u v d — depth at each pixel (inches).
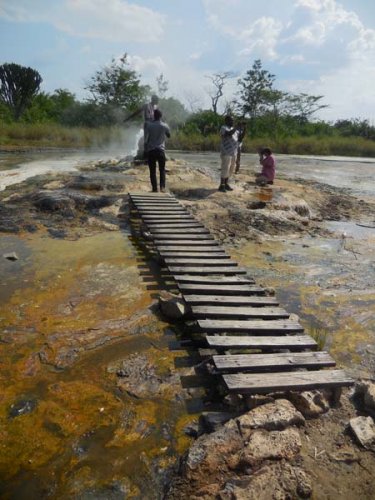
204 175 501.7
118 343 163.5
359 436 116.3
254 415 120.2
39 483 103.8
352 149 1228.5
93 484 104.0
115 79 1541.6
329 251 287.1
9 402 130.3
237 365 139.6
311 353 150.4
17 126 1099.9
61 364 149.6
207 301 184.9
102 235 297.4
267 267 251.6
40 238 284.7
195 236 274.4
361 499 99.3
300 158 1014.4
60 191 382.0
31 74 1542.8
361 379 141.9
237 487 98.7
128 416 126.6
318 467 107.3
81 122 1501.0
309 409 126.5
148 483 104.7
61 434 119.0
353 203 450.6
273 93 1518.2
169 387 139.9
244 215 347.6
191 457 108.0
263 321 171.8
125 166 536.1
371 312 198.5
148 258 255.4
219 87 1553.9
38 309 186.4
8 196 379.2
